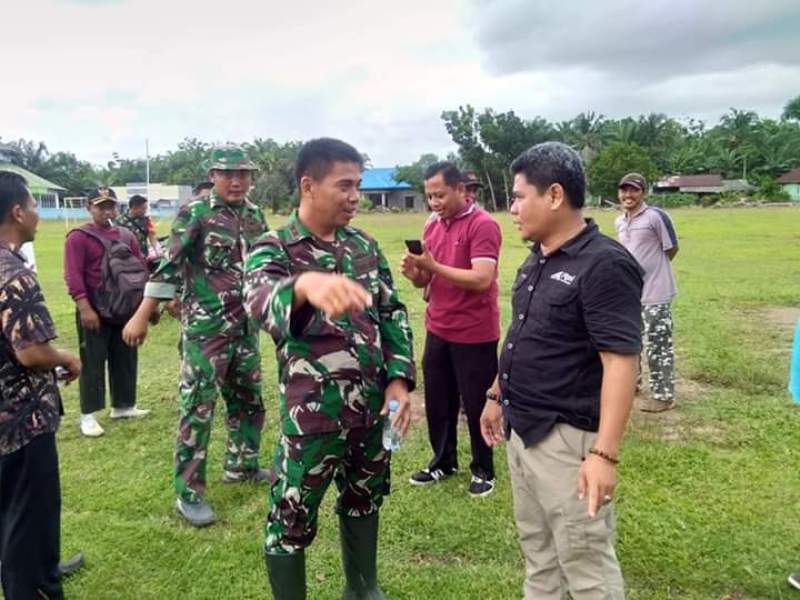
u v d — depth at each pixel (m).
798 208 43.56
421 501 3.76
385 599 2.82
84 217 45.81
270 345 7.57
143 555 3.25
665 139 66.06
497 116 54.12
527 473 2.26
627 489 3.78
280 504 2.48
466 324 3.71
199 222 3.55
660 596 2.81
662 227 5.08
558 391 2.14
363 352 2.45
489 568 3.07
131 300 4.93
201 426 3.56
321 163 2.33
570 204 2.12
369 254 2.55
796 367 2.72
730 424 4.81
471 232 3.70
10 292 2.41
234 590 2.96
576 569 2.16
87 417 4.98
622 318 1.98
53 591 2.71
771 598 2.79
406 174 62.97
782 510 3.50
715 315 8.59
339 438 2.44
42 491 2.59
